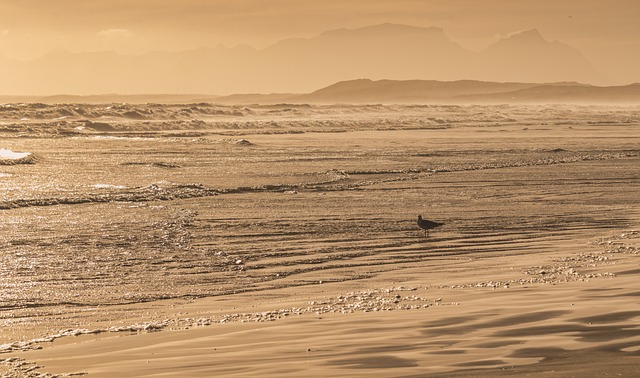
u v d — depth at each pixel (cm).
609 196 6269
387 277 3366
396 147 11688
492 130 17550
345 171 8100
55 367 2044
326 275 3428
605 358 1909
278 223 4797
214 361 2056
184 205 5559
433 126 19488
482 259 3762
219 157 9612
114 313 2750
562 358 1920
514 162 9350
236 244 4112
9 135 13288
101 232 4384
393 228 4672
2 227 4469
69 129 15150
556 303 2614
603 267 3422
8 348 2264
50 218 4844
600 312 2427
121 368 2019
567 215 5228
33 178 7031
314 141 13062
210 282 3269
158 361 2078
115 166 8294
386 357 2019
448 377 1798
